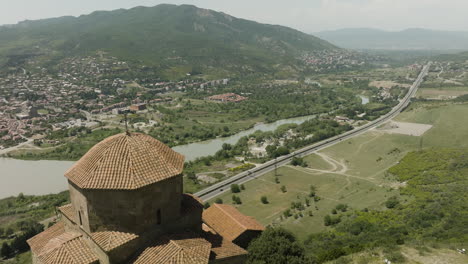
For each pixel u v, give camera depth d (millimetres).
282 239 46281
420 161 121375
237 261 35688
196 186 114875
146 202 30781
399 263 40938
